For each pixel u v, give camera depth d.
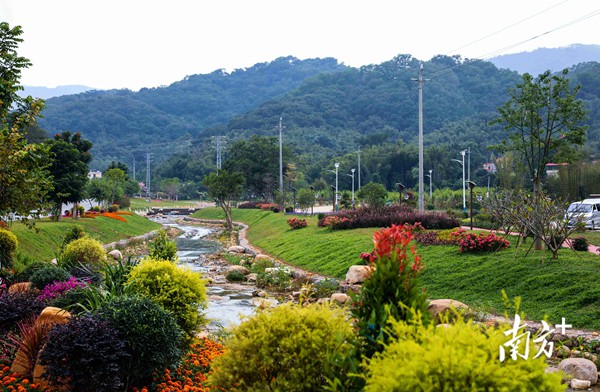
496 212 22.33
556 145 21.20
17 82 18.00
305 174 115.50
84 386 7.77
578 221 18.44
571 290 14.63
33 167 16.34
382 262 5.55
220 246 46.91
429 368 4.14
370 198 50.38
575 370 10.27
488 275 17.52
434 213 32.47
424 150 114.50
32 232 29.66
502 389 3.99
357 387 5.13
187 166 146.00
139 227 59.09
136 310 8.36
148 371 8.18
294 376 5.61
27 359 8.88
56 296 12.05
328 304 6.57
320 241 30.91
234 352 6.10
